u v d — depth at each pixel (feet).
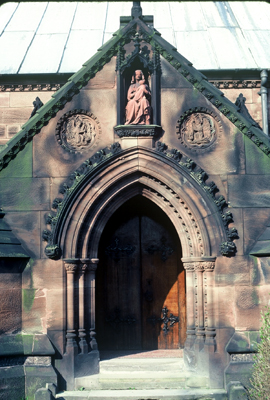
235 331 34.86
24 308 35.12
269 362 30.91
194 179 35.55
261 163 36.17
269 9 57.82
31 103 47.83
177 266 42.01
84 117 36.65
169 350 41.11
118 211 42.57
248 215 35.78
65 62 48.75
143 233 42.34
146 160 36.04
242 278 35.19
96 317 41.75
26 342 34.58
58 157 36.24
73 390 34.42
